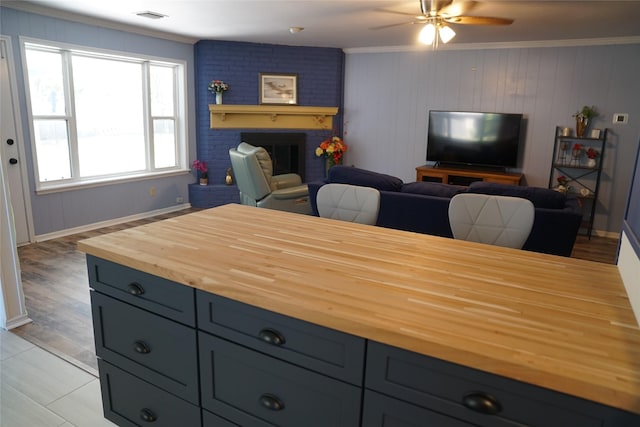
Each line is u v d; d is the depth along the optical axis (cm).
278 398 129
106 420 203
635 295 115
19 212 444
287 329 121
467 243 175
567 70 559
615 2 367
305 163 695
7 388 224
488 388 95
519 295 124
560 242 327
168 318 149
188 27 522
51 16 444
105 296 167
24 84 432
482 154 617
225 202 645
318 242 171
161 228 189
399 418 108
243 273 136
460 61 618
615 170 552
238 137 652
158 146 606
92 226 518
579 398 85
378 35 561
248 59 637
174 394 156
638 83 525
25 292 339
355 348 110
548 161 591
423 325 104
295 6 409
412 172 684
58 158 484
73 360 250
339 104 701
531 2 374
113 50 510
